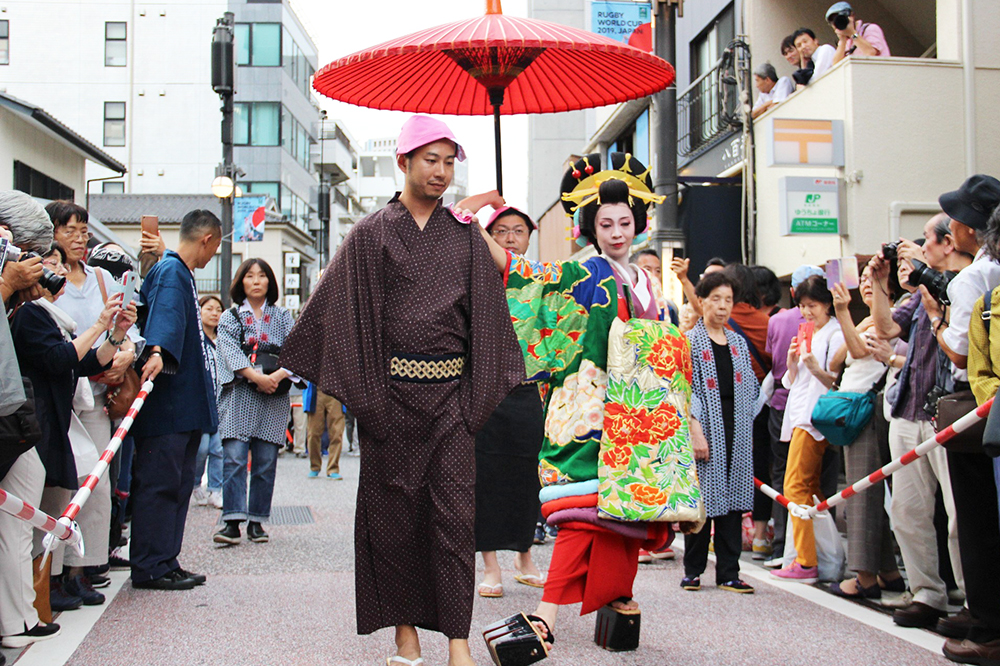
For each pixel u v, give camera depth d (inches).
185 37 1400.1
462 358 135.0
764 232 404.8
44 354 158.9
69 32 1392.7
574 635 167.0
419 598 133.1
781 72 443.2
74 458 170.4
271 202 1314.0
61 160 778.2
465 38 144.6
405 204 136.2
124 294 173.3
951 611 187.0
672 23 325.4
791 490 219.9
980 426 145.0
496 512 198.1
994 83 343.6
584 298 148.2
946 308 159.9
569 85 174.9
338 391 129.7
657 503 140.5
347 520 302.4
